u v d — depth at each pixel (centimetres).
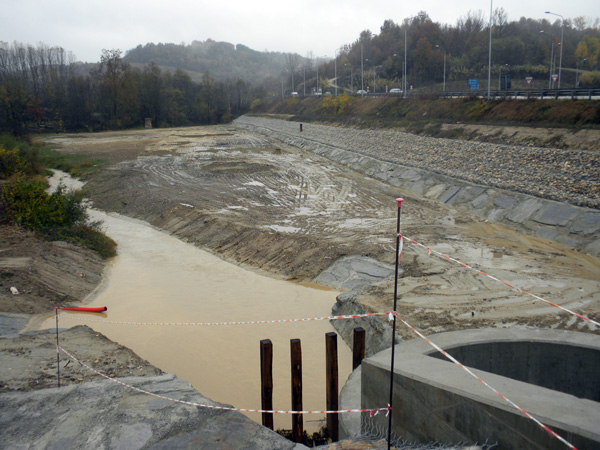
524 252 2111
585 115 3294
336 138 5912
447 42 11250
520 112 3869
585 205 2305
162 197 3462
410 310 1553
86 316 1780
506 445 683
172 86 11525
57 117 9369
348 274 2025
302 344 1560
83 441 883
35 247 2228
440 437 772
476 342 1009
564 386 1019
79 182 4431
